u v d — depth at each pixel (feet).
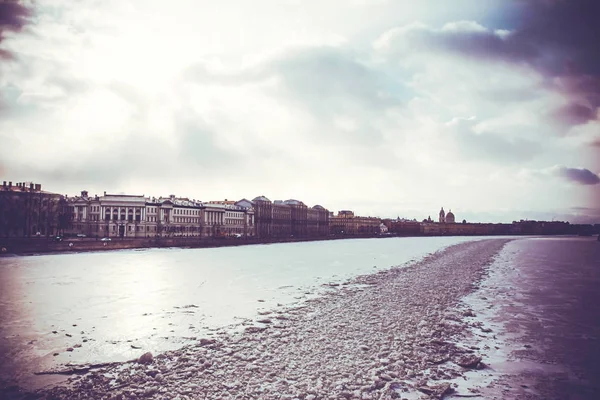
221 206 604.90
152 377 62.59
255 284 166.50
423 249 442.50
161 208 511.40
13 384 61.62
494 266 233.76
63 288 155.74
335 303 119.03
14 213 425.69
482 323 95.09
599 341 81.92
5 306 120.98
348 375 61.21
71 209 484.74
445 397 56.03
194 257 311.27
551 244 535.60
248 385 58.08
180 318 104.78
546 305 117.19
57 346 80.79
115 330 92.99
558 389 59.26
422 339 80.02
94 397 56.54
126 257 305.94
